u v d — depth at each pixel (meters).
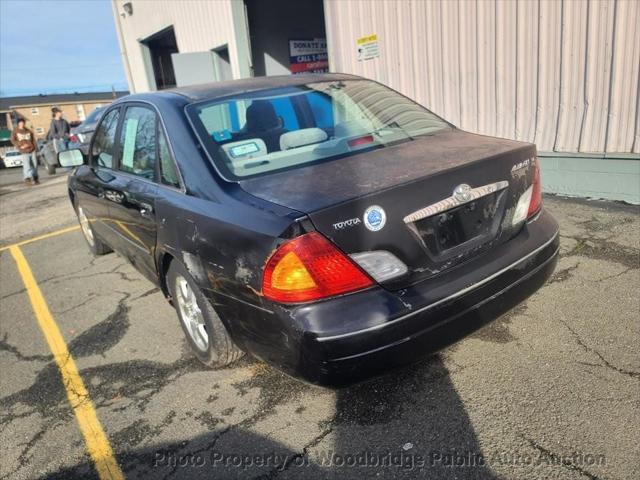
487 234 2.49
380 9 6.69
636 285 3.39
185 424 2.66
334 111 3.21
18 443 2.71
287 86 3.32
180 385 3.00
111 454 2.53
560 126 5.26
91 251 5.80
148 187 3.18
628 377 2.54
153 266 3.39
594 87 4.92
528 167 2.69
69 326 4.02
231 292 2.38
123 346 3.57
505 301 2.48
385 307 2.11
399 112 3.35
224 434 2.54
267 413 2.65
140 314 4.05
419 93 6.57
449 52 6.07
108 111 4.20
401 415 2.49
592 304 3.23
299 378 2.25
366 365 2.11
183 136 2.88
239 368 3.06
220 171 2.65
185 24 11.80
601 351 2.76
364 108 3.32
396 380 2.74
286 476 2.24
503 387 2.58
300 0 11.52
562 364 2.70
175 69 10.62
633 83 4.65
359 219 2.12
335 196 2.17
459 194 2.35
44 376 3.33
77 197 5.14
